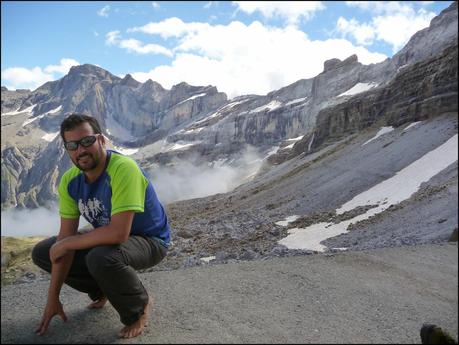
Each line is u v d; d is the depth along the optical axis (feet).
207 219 80.07
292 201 78.89
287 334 5.94
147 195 5.92
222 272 8.57
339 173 88.12
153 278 8.16
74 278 6.14
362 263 9.68
